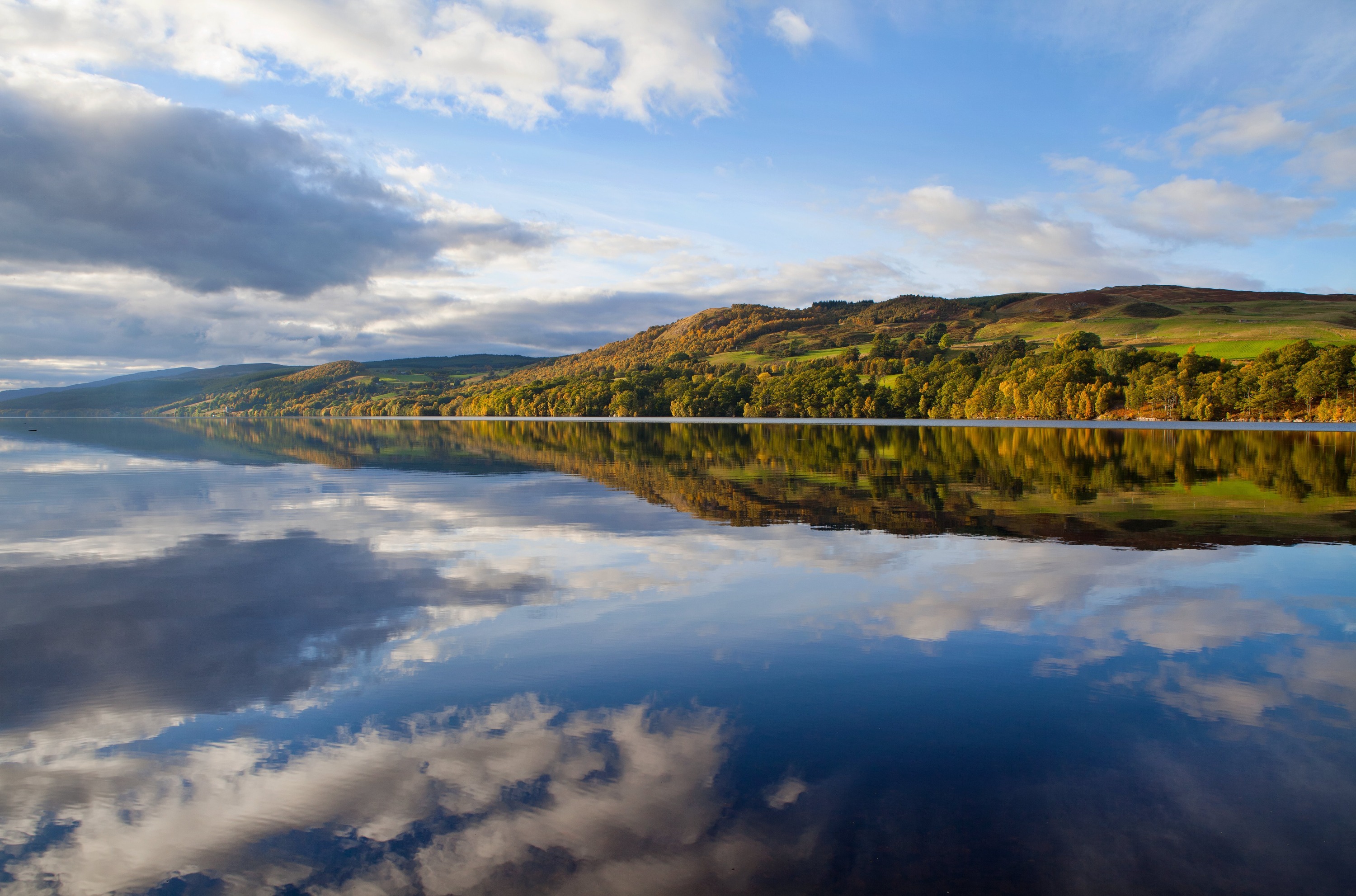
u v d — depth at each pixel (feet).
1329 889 16.01
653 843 17.72
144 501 81.10
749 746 22.52
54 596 40.37
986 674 28.17
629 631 33.55
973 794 19.79
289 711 25.30
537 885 16.21
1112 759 21.62
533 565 47.39
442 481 101.55
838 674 28.30
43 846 17.90
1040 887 16.05
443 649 31.35
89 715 25.11
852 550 51.60
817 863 16.90
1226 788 20.04
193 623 35.35
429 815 18.99
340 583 42.78
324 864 17.12
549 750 22.33
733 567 46.42
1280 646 31.14
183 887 16.39
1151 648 30.99
